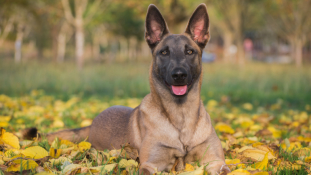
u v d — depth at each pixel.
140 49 57.62
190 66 3.71
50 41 44.56
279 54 51.03
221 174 3.20
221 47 61.00
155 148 3.54
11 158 3.45
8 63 23.58
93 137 4.55
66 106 8.14
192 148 3.59
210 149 3.63
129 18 30.45
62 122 6.02
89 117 7.17
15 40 34.47
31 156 3.52
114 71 19.02
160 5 20.45
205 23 4.07
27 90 11.66
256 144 4.33
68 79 14.58
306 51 47.75
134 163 3.42
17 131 5.54
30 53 45.59
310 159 3.72
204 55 40.59
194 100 3.68
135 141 3.82
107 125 4.40
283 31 33.72
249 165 3.64
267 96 11.23
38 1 21.94
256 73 18.45
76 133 4.73
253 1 26.84
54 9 22.52
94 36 49.50
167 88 3.65
